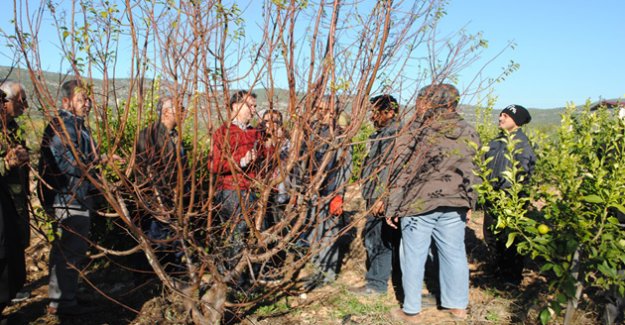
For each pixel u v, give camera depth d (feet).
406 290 11.79
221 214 10.46
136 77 7.72
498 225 9.88
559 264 8.75
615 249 8.49
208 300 9.79
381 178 11.08
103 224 14.66
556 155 9.49
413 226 11.54
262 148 9.73
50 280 11.42
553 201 9.46
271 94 8.37
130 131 11.37
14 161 8.91
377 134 11.76
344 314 12.25
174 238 8.76
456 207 11.41
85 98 7.69
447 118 10.55
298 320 11.93
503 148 12.94
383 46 8.30
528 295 13.07
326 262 13.71
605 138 10.27
